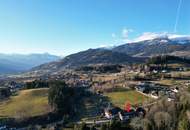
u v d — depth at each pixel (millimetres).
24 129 194750
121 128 133500
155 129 131750
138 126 136625
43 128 194500
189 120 117500
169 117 132750
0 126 197000
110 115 194375
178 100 159500
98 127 156000
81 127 149875
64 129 181750
